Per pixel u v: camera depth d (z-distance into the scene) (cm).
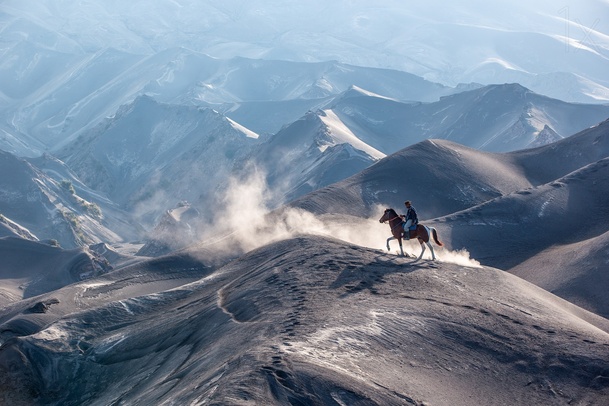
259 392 1923
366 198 9788
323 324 2594
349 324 2600
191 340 3409
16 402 3853
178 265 7912
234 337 2820
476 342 2634
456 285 3291
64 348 4209
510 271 7131
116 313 4716
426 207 9894
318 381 2036
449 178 10656
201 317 3681
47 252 15025
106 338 4278
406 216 3675
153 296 4934
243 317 3184
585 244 6788
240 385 1961
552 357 2545
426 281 3300
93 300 6862
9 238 15200
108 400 3297
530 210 8550
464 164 11206
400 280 3281
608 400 2267
